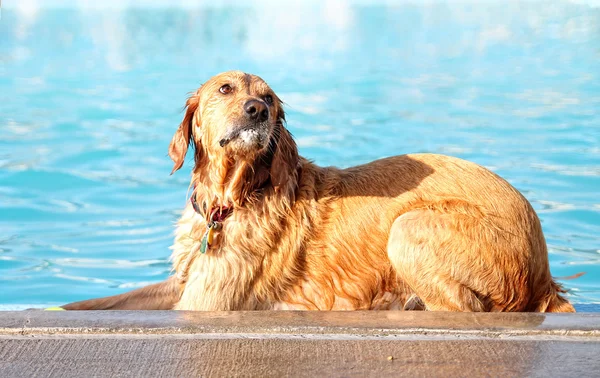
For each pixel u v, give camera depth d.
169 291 6.29
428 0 40.06
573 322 4.45
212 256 5.52
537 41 23.36
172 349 4.06
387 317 4.60
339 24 30.48
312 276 5.64
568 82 17.22
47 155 12.26
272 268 5.57
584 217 9.21
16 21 32.59
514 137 12.82
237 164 5.51
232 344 4.14
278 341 4.19
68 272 7.89
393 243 5.42
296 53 22.80
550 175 10.72
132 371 3.78
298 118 14.76
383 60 21.23
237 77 5.73
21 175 11.20
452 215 5.41
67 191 10.60
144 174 11.41
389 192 5.73
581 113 14.27
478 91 16.77
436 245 5.32
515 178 10.60
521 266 5.45
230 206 5.57
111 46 24.92
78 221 9.48
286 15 34.66
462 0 38.47
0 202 10.06
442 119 14.34
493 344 4.16
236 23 31.72
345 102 16.08
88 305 6.25
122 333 4.28
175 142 5.89
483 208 5.50
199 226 5.70
